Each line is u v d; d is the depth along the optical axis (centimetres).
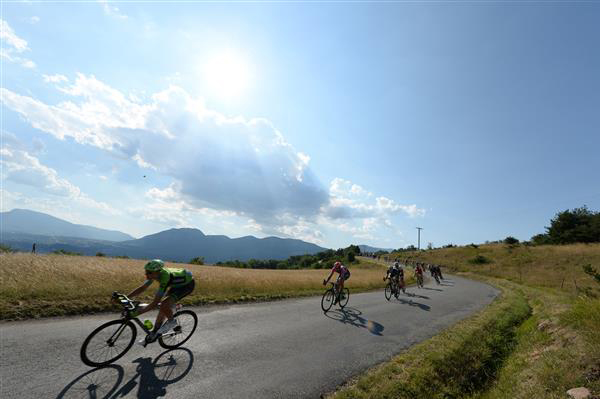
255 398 456
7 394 389
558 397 490
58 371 461
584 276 3111
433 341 800
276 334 775
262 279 1797
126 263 1877
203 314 923
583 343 649
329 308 1171
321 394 497
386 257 8869
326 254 11375
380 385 537
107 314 822
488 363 747
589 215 5816
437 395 555
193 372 512
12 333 596
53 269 1164
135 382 456
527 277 3500
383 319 1071
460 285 2853
